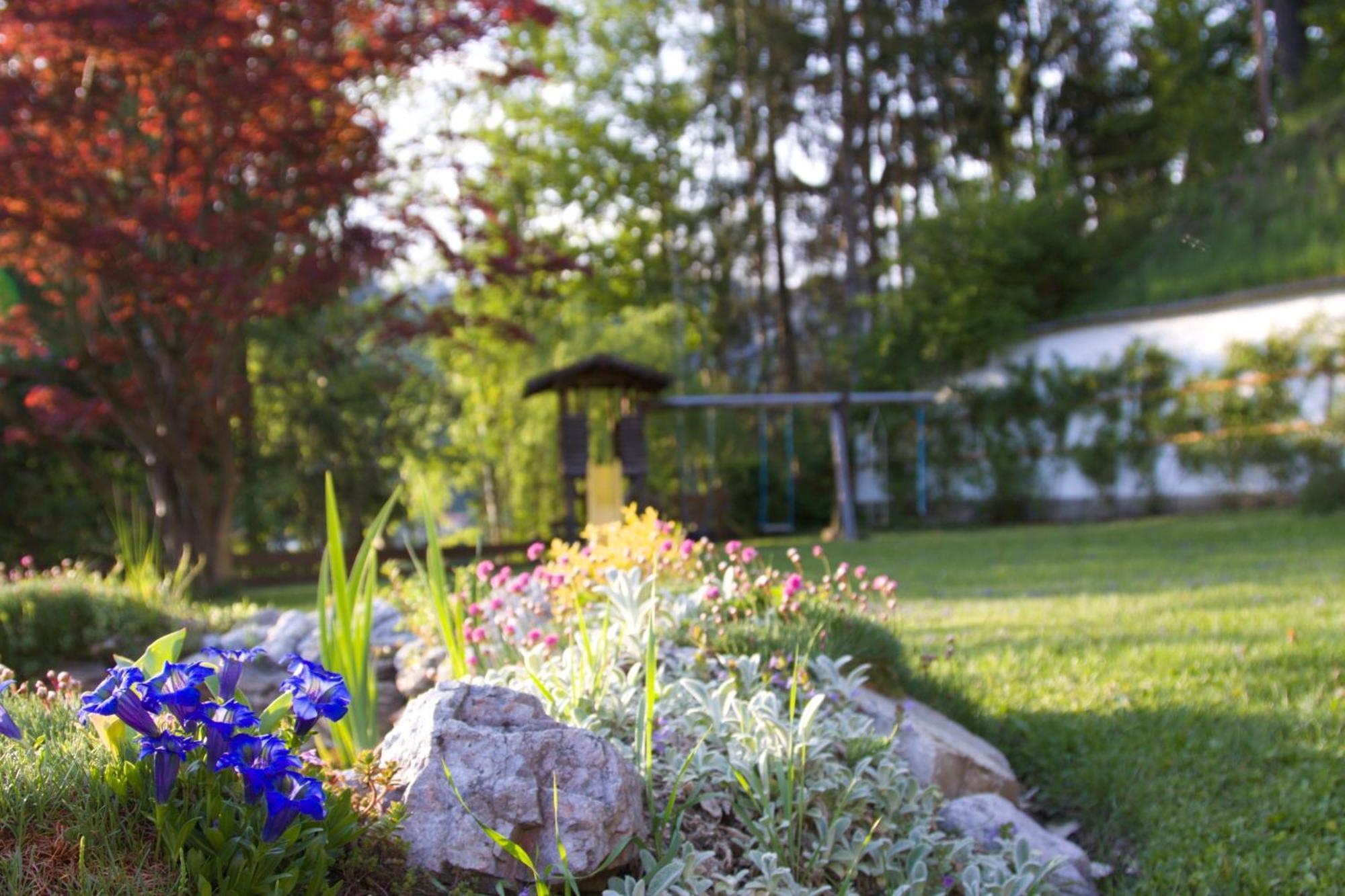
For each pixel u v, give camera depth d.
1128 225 29.89
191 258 14.76
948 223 28.28
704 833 3.52
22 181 11.85
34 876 2.29
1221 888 4.15
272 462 20.77
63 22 11.22
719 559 7.43
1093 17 36.06
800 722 3.69
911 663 6.08
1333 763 4.98
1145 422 23.48
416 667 5.92
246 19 12.15
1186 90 36.12
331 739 4.75
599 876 3.09
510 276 14.68
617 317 31.20
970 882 3.70
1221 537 15.48
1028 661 6.99
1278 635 7.24
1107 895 4.20
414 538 23.12
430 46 13.16
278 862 2.40
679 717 3.93
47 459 19.72
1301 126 27.42
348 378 20.70
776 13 33.06
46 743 2.71
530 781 2.91
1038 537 18.47
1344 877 4.09
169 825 2.36
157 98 12.76
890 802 3.90
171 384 15.30
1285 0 29.69
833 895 3.49
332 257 13.55
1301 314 20.92
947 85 35.09
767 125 35.38
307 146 13.10
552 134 34.41
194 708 2.42
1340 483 17.70
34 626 7.43
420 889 2.76
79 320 14.32
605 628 4.04
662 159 35.44
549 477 26.58
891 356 28.08
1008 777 4.77
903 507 27.75
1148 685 6.23
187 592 13.09
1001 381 26.56
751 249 36.59
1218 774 5.00
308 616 7.86
